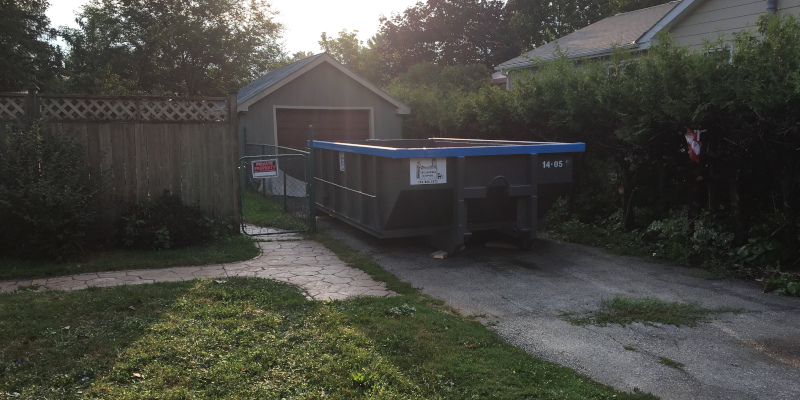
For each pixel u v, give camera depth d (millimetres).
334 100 17422
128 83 31031
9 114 7988
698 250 7551
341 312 5375
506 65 18406
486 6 45656
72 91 24500
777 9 10688
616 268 7480
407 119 18406
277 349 4414
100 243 8406
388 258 8148
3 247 7551
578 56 15547
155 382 3811
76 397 3623
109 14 32000
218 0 34438
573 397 3762
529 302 6016
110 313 5297
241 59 35844
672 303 5863
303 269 7387
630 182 9117
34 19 22281
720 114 7117
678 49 7660
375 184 8359
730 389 3979
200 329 4832
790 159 6680
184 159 9086
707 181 7707
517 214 8367
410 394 3719
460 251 8570
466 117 13266
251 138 16422
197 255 7980
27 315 5191
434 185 7711
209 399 3609
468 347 4617
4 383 3801
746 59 6684
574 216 10016
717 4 12328
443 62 45406
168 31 31141
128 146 8680
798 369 4305
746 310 5684
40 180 7359
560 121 9547
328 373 3973
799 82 5742
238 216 9547
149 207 8547
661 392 3932
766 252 6965
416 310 5535
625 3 32281
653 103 7754
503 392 3812
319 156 11258
